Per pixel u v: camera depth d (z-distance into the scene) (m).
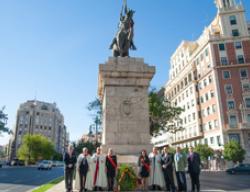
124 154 11.88
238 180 19.94
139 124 12.66
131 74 13.25
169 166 10.34
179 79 66.69
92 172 10.49
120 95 13.01
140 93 13.18
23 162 73.44
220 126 48.50
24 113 117.69
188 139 59.22
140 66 13.40
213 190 11.16
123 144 12.22
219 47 53.09
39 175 27.20
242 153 42.81
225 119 48.69
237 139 47.06
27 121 116.69
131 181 10.19
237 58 51.78
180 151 10.97
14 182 18.20
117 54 14.84
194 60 59.88
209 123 52.62
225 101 49.72
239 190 11.38
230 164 45.50
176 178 11.03
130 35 14.94
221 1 56.84
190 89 60.00
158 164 10.74
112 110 12.72
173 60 73.44
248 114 48.22
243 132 47.06
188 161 10.90
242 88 49.75
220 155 46.56
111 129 12.43
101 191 10.09
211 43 53.53
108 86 13.09
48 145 82.88
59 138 137.38
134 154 11.91
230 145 43.22
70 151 10.77
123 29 15.02
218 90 50.50
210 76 53.22
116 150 11.92
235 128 47.31
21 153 80.38
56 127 129.00
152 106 36.00
